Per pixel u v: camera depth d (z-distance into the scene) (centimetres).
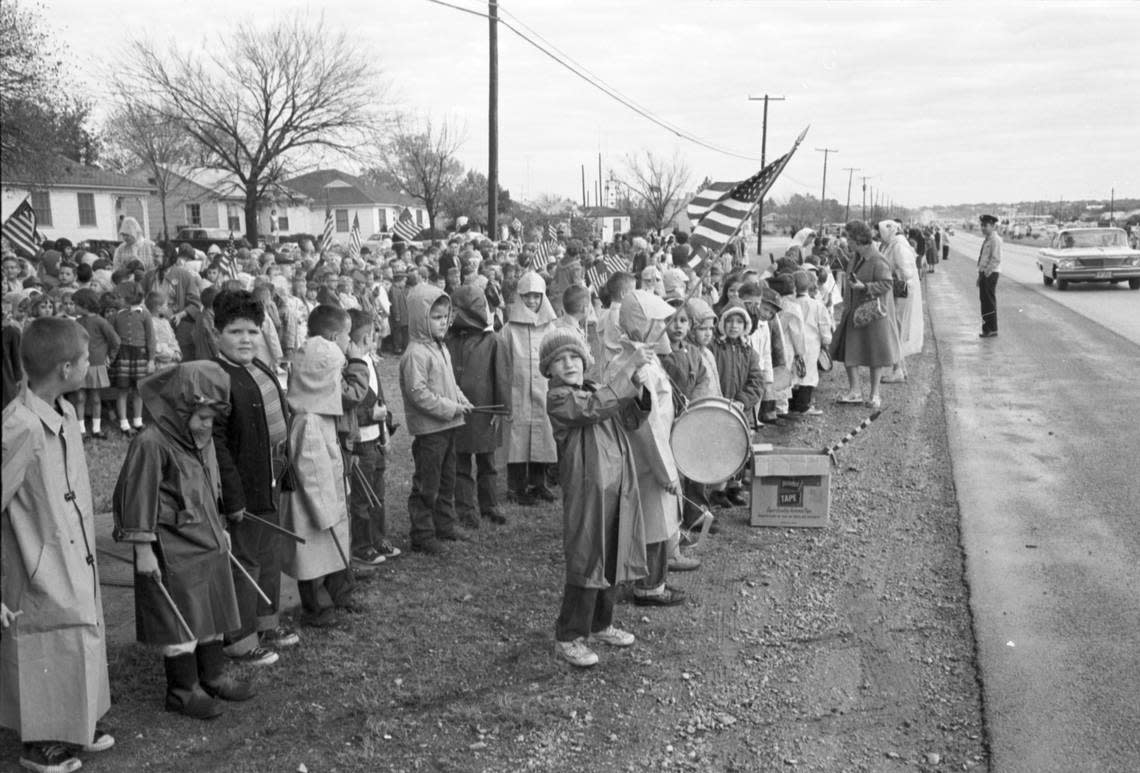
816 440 984
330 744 426
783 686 473
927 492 795
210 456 458
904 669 485
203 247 4062
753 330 857
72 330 392
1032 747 406
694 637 534
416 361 650
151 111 3991
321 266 1505
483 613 566
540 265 1952
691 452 647
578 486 480
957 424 1048
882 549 665
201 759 414
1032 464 870
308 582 543
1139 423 1015
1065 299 2534
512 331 786
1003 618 538
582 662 494
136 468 423
